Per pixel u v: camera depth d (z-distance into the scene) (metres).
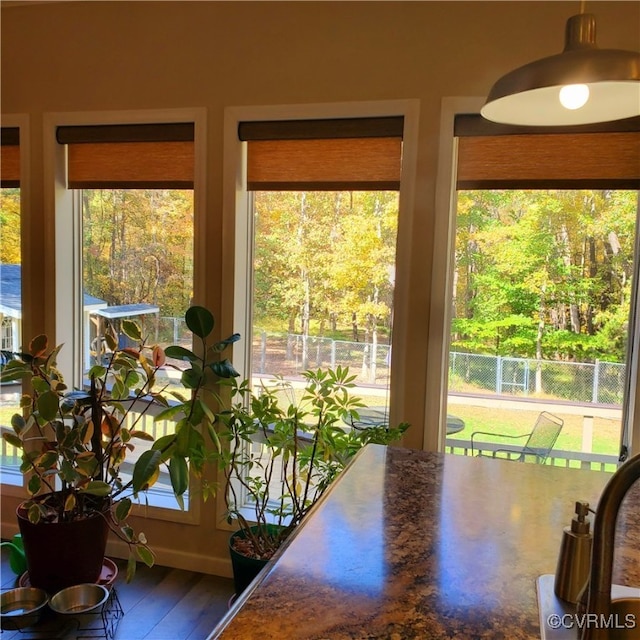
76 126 2.78
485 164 2.38
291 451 2.45
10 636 2.21
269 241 2.74
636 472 0.76
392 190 2.49
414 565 0.99
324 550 1.04
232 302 2.65
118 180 2.81
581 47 1.15
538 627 0.82
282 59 2.51
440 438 2.53
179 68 2.63
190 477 2.76
